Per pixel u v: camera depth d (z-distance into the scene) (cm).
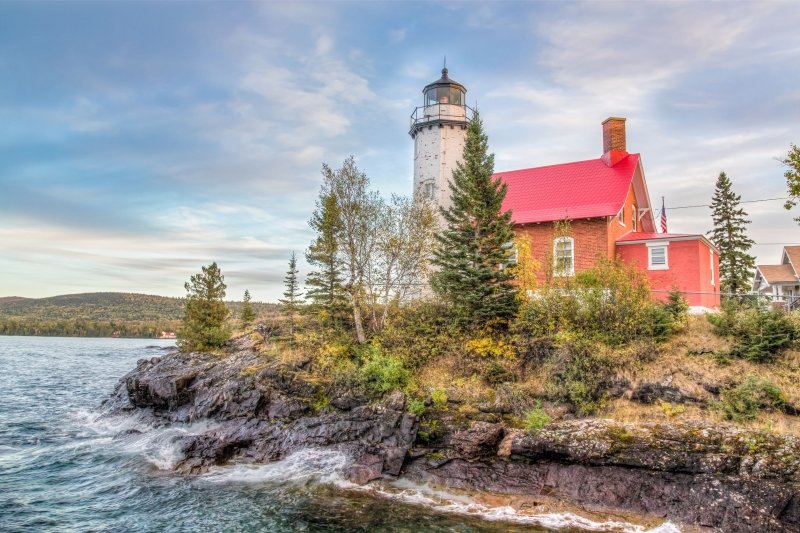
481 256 2311
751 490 1275
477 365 2086
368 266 2653
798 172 1427
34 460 1812
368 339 2470
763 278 4503
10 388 3606
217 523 1297
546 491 1461
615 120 3262
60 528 1246
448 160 3622
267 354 2438
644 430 1502
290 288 4541
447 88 3675
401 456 1653
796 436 1398
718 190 4347
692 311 2606
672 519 1295
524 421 1739
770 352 1775
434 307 2472
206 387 2245
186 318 3222
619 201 2912
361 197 2638
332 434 1792
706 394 1698
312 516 1350
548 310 2158
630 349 1909
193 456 1773
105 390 3638
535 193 3262
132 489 1534
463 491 1516
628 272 2212
